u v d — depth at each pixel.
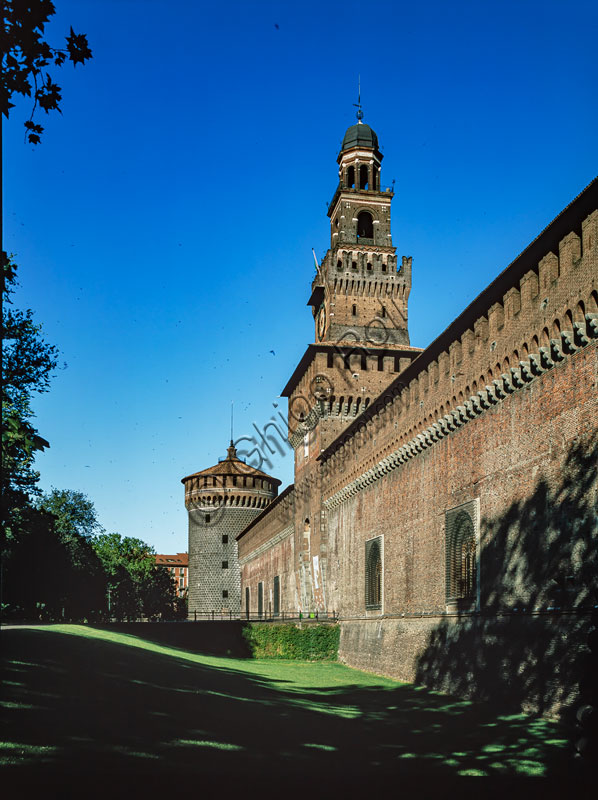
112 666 28.86
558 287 24.84
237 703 26.08
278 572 77.25
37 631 35.69
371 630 46.00
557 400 25.31
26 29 10.12
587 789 13.77
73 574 86.62
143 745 17.52
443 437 35.53
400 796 14.58
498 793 14.99
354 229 66.44
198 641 55.94
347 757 18.47
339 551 55.03
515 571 27.67
